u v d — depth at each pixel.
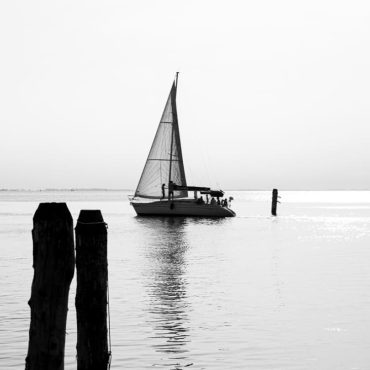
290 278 27.42
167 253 39.34
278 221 83.56
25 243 47.59
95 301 10.70
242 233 59.22
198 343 16.03
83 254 10.69
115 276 28.11
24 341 15.92
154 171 84.50
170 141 84.19
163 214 83.56
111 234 57.62
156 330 17.38
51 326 9.46
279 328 17.69
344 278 27.36
